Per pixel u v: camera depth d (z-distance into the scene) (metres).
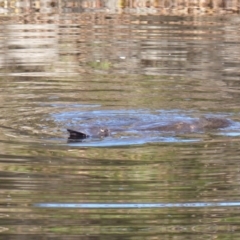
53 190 13.48
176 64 25.25
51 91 21.78
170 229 12.05
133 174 14.30
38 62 25.27
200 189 13.63
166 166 14.84
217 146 16.28
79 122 18.22
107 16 32.19
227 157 15.45
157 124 17.66
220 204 13.01
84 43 27.64
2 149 15.76
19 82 22.75
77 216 12.45
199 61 25.34
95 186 13.72
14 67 24.64
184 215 12.57
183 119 18.11
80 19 31.50
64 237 11.73
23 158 15.21
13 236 11.70
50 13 32.53
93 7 33.91
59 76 23.73
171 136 17.05
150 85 22.64
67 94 21.41
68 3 34.41
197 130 17.59
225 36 28.53
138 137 16.86
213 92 21.81
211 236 11.77
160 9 33.84
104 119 18.48
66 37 28.45
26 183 13.82
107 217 12.41
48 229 11.95
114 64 25.38
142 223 12.17
